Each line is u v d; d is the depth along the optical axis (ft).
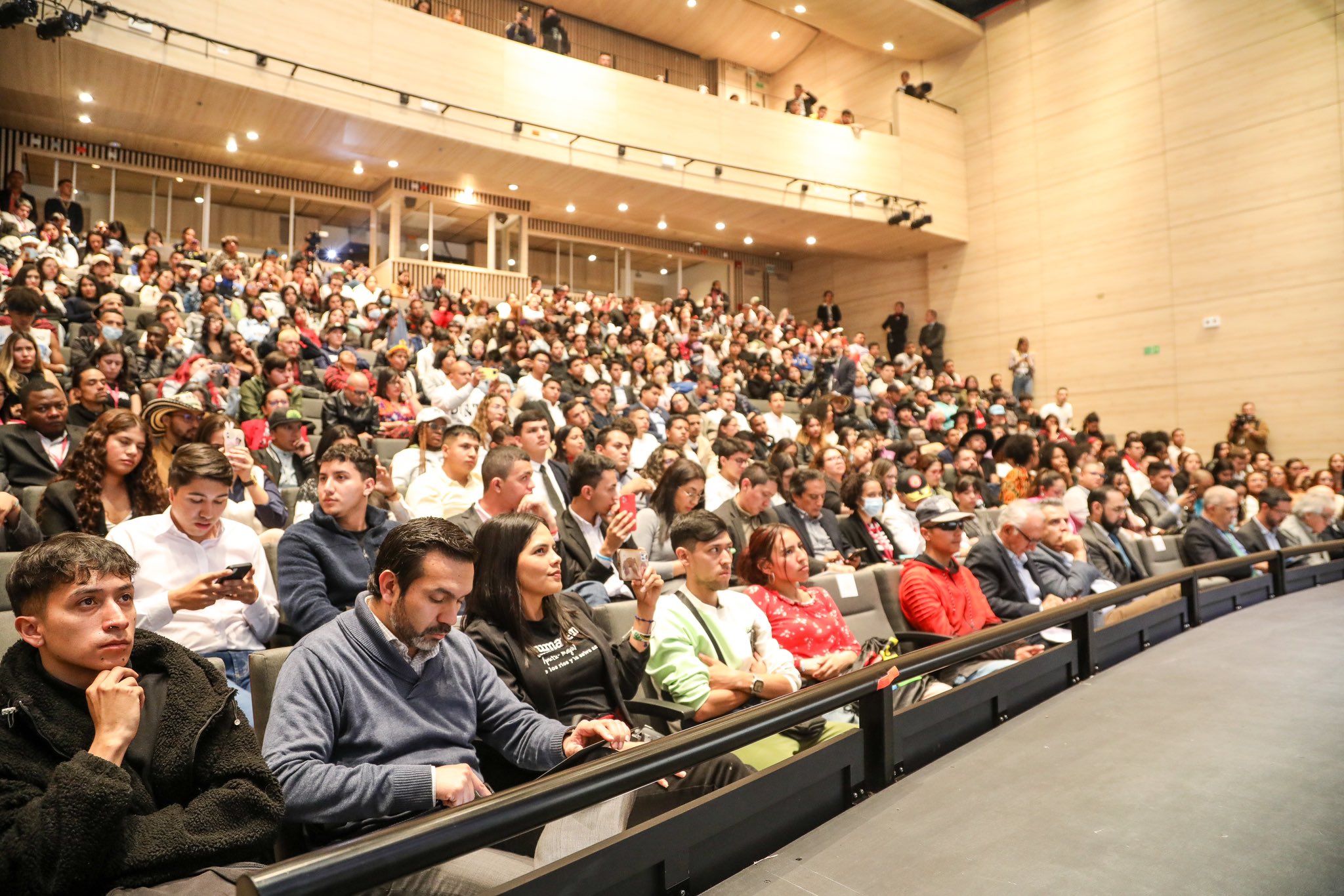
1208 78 35.06
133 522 7.63
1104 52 38.24
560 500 13.56
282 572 7.91
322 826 5.12
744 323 43.39
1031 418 36.81
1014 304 41.27
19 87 26.96
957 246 43.86
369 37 28.78
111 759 4.21
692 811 4.69
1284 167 32.99
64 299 21.77
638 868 4.38
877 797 6.04
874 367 41.42
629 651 7.57
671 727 7.80
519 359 27.12
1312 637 11.03
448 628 5.64
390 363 21.66
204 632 7.42
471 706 5.97
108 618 4.51
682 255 49.88
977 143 42.91
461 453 12.11
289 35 27.22
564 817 3.97
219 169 36.63
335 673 5.42
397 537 5.57
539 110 32.40
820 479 14.82
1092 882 4.64
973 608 11.23
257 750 4.86
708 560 8.13
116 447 9.08
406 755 5.52
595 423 23.08
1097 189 38.37
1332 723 7.43
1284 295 32.83
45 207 32.14
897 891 4.62
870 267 48.73
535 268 46.80
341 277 31.42
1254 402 33.45
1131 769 6.41
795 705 5.10
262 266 30.63
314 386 23.30
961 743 7.23
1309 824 5.36
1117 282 37.63
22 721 4.37
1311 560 18.10
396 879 3.19
